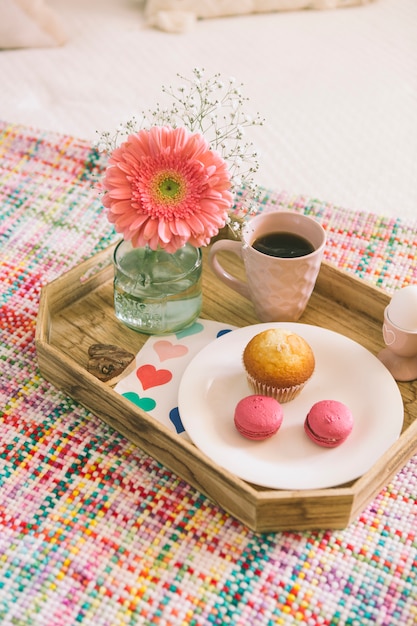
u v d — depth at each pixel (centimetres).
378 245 112
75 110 136
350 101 138
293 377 85
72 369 87
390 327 88
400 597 77
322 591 78
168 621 75
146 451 86
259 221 93
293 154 127
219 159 84
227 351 90
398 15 160
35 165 125
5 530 82
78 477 86
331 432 81
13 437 89
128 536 81
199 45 151
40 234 114
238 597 77
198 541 81
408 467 87
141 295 91
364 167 125
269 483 79
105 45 152
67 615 76
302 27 156
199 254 93
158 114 92
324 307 98
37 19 150
